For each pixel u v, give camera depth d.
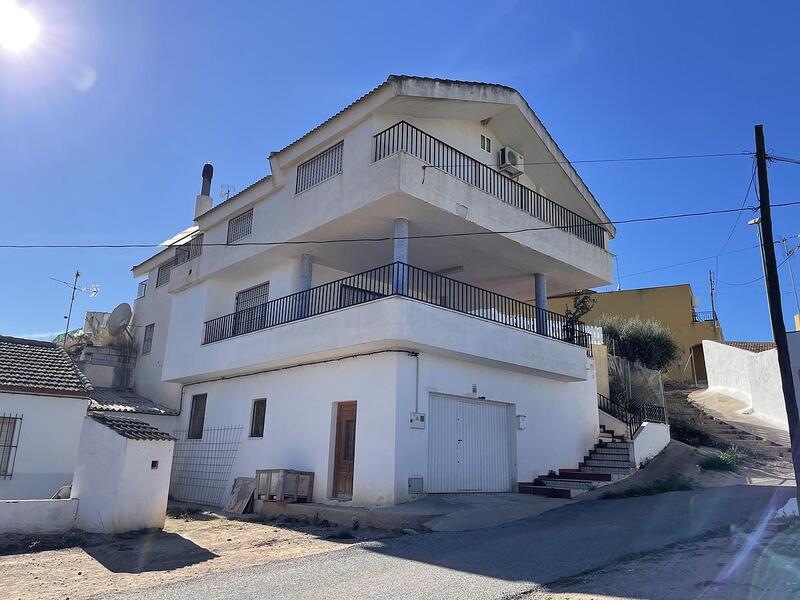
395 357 12.62
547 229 15.95
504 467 14.96
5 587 7.05
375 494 12.23
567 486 14.62
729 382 27.22
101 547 9.41
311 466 14.05
